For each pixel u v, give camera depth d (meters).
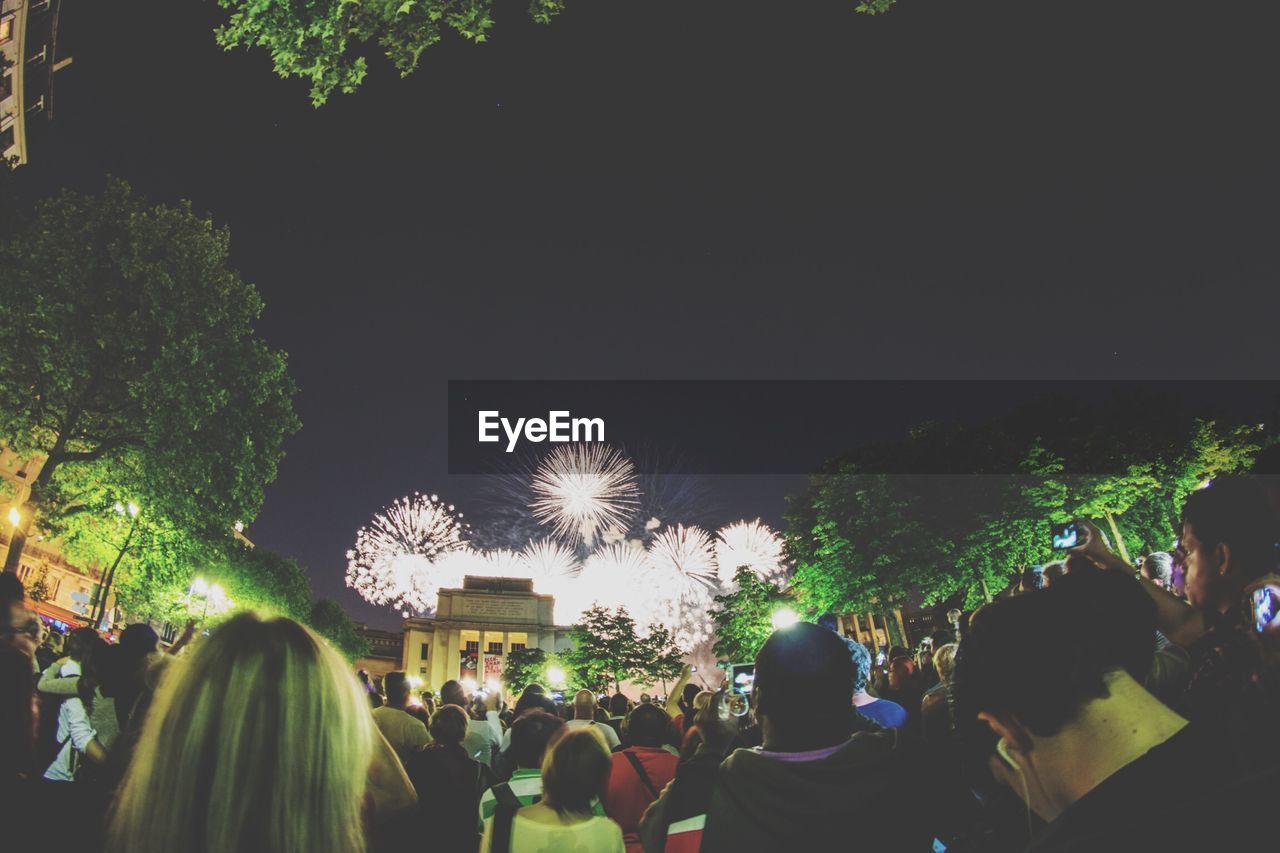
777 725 2.86
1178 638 2.84
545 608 98.44
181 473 28.59
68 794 3.95
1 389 27.08
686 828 3.22
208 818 1.63
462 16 8.61
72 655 5.70
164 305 28.62
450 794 5.58
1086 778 1.42
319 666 1.85
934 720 3.90
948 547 38.78
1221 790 1.10
